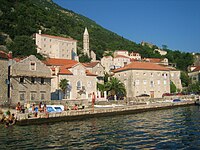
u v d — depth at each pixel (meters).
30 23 184.00
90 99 75.06
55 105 51.53
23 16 188.00
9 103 51.94
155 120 45.28
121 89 83.69
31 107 49.38
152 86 97.75
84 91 78.25
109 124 41.28
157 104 68.06
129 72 96.69
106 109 54.97
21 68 56.75
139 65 98.88
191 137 28.89
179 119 45.44
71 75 76.00
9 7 186.50
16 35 159.50
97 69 97.94
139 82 95.62
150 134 31.25
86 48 180.75
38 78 60.09
